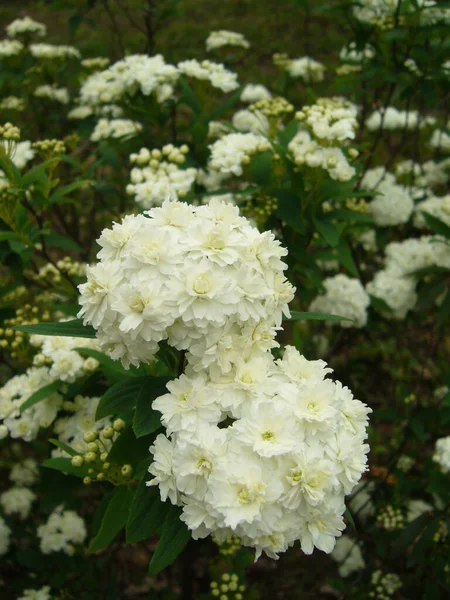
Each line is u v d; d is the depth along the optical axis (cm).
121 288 10
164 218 11
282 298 12
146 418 11
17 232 17
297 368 11
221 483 10
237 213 11
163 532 11
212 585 18
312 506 10
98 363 15
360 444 11
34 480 21
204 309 10
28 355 18
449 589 17
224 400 10
